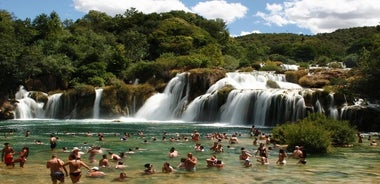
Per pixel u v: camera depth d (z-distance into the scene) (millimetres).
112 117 69125
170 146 32188
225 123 58875
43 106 71438
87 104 70625
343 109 49375
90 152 27141
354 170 20875
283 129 33469
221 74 69625
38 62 75875
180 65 79312
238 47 131625
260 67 89375
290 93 54062
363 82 49062
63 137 38906
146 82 75312
